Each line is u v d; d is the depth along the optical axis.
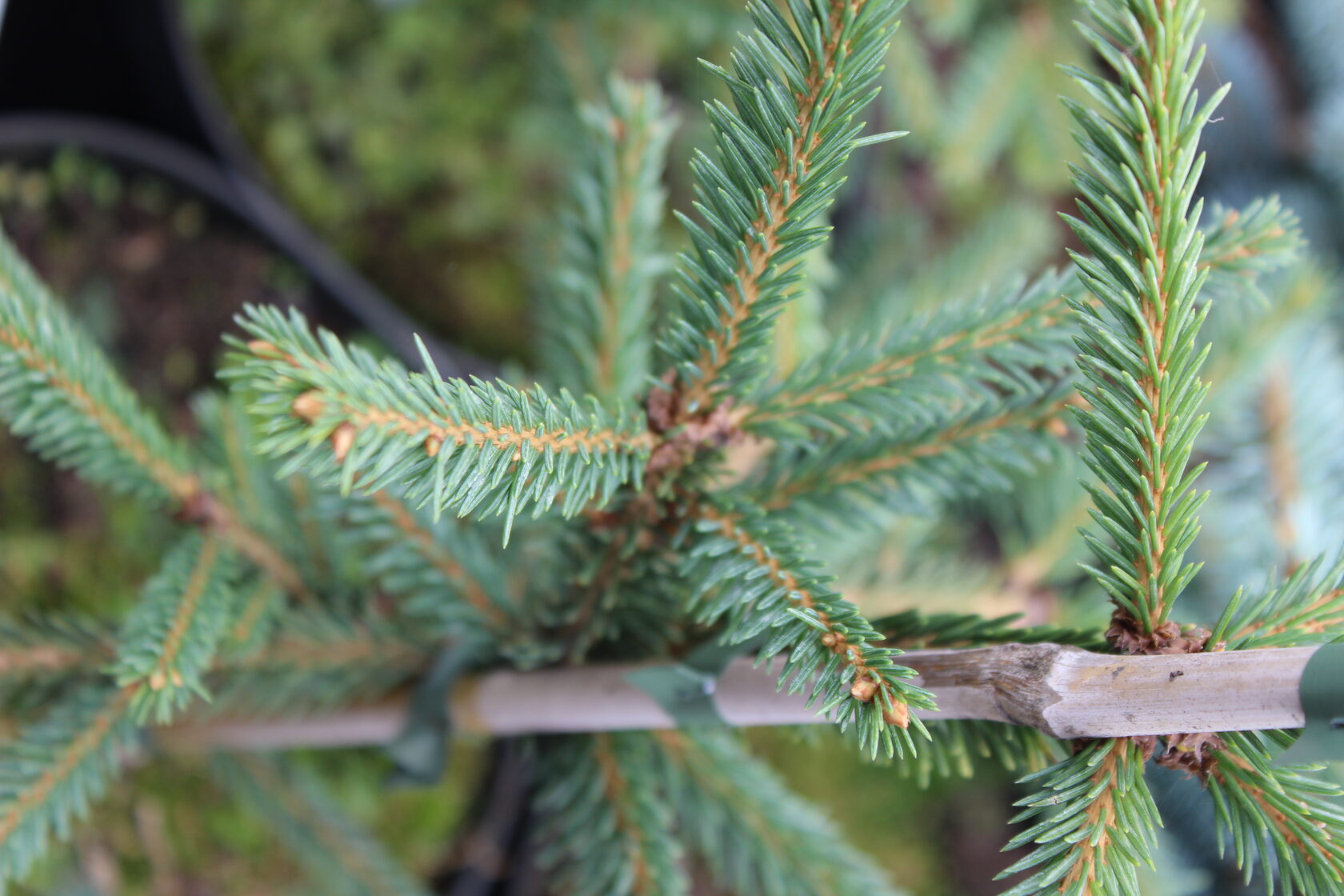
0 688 0.39
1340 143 0.71
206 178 0.68
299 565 0.41
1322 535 0.55
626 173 0.39
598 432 0.31
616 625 0.36
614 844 0.37
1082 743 0.30
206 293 0.68
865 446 0.36
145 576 0.63
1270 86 0.73
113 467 0.37
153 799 0.59
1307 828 0.29
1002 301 0.34
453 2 0.77
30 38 0.66
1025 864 0.29
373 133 0.75
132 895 0.58
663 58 0.74
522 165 0.76
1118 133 0.28
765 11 0.29
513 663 0.39
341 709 0.42
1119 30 0.28
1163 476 0.29
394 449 0.27
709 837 0.39
